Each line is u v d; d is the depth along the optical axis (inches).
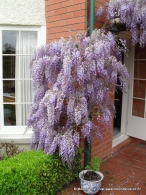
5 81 151.6
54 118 108.0
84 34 114.5
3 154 142.1
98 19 131.0
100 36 113.3
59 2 136.6
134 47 190.2
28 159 109.6
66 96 106.9
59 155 112.0
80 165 134.1
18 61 151.6
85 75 103.2
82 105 104.9
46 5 145.2
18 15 144.5
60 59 111.2
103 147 156.3
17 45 150.3
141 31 129.0
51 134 113.2
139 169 149.3
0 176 94.3
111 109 124.4
